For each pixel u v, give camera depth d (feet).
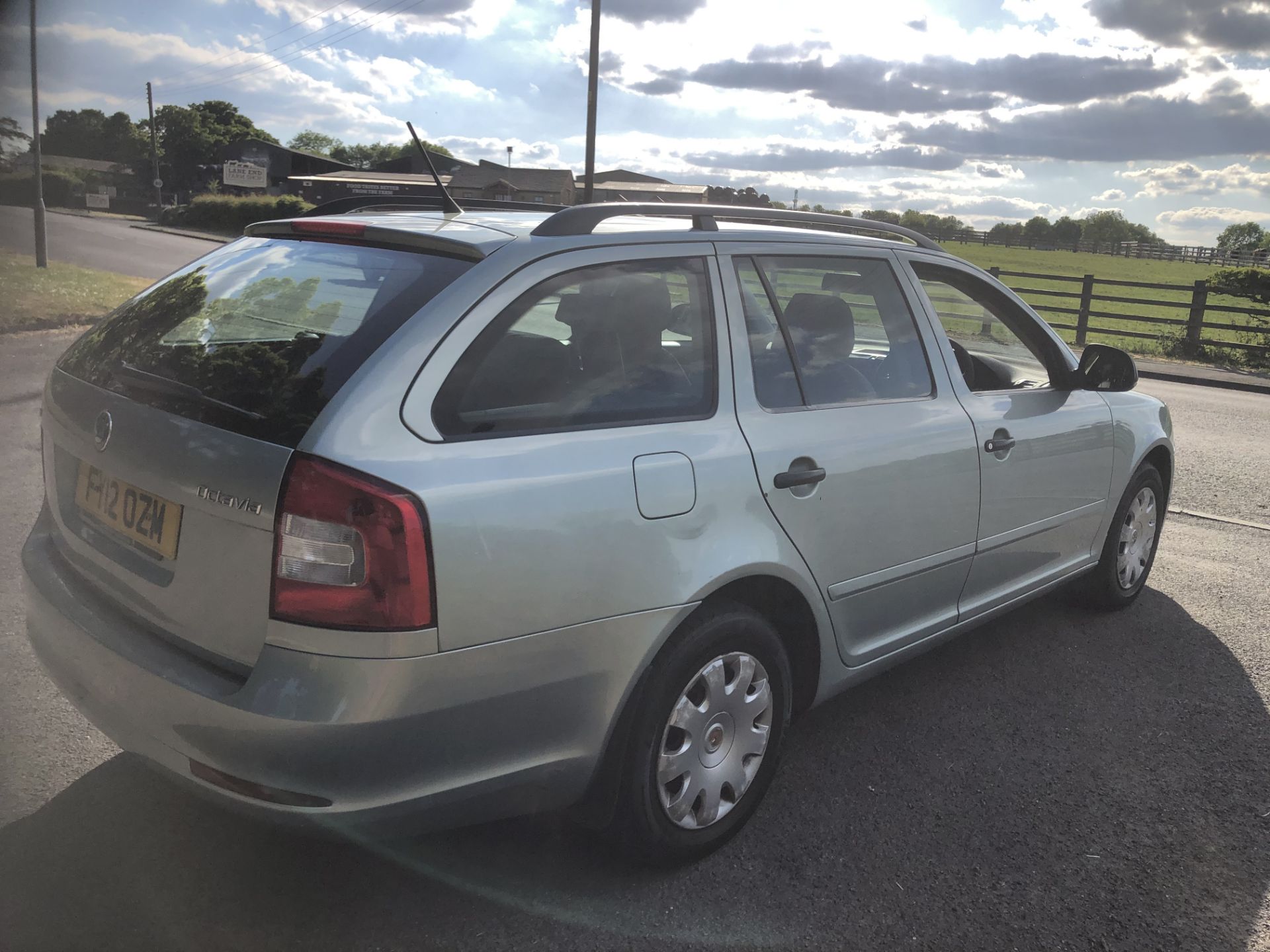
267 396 6.79
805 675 9.71
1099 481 13.79
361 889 7.93
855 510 9.50
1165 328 87.97
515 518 6.76
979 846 9.08
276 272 8.35
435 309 7.06
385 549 6.20
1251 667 13.60
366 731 6.27
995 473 11.45
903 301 11.01
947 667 13.24
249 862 8.15
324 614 6.21
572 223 8.06
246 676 6.52
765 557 8.47
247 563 6.45
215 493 6.55
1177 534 20.01
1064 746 11.14
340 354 6.89
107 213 241.55
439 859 8.42
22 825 8.36
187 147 329.93
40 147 54.75
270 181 281.54
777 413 9.03
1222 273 57.82
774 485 8.63
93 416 7.79
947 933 7.85
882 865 8.70
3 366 28.32
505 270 7.46
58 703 10.36
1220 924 8.16
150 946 7.06
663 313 8.45
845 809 9.59
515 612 6.77
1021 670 13.23
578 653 7.20
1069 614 15.40
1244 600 16.25
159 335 8.08
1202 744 11.34
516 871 8.32
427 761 6.59
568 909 7.85
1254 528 20.62
